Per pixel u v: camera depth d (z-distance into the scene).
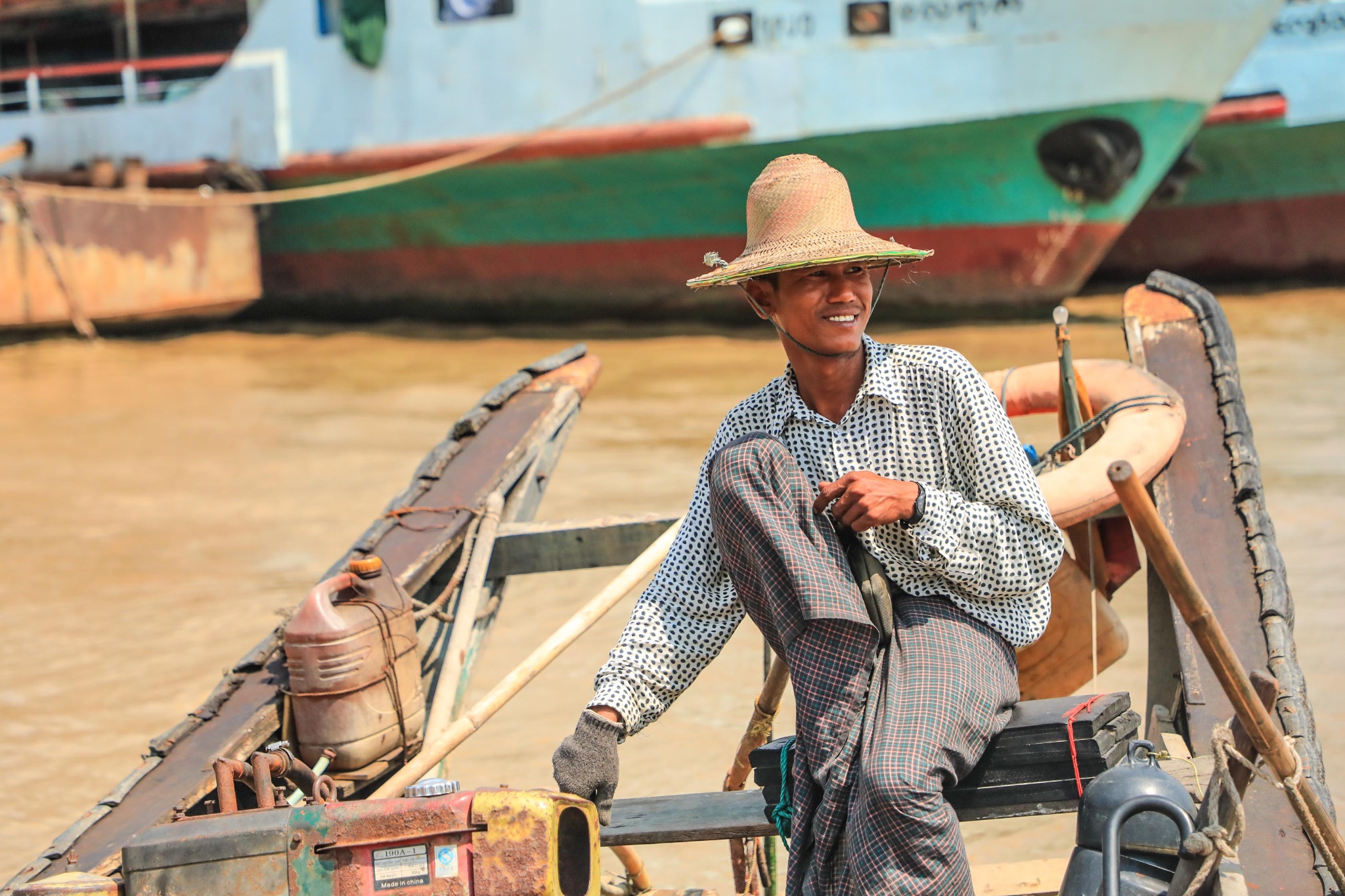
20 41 39.88
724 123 25.75
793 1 25.09
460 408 21.81
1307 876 4.81
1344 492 13.80
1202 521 7.05
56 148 31.78
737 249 28.19
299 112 29.39
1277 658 6.11
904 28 24.80
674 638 4.83
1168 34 23.86
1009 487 4.52
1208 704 6.05
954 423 4.62
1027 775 4.59
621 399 21.86
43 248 29.73
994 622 4.70
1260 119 31.09
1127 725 4.78
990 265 26.84
